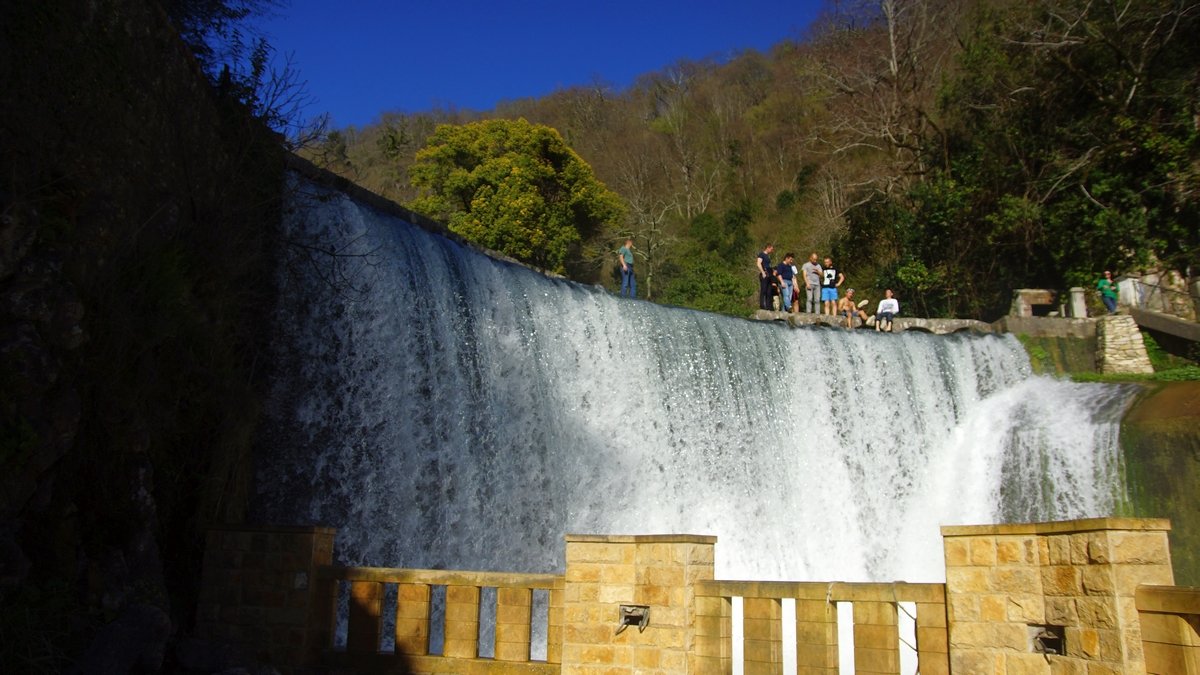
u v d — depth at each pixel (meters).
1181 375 19.25
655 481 15.73
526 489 14.06
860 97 36.66
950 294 27.86
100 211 8.58
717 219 49.34
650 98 70.12
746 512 16.56
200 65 11.63
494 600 12.65
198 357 9.93
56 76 8.23
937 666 6.34
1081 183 24.70
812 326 19.03
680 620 6.98
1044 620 5.90
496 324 14.53
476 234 36.53
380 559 11.98
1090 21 25.14
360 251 12.80
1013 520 17.47
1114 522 5.48
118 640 7.11
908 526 18.09
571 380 15.32
